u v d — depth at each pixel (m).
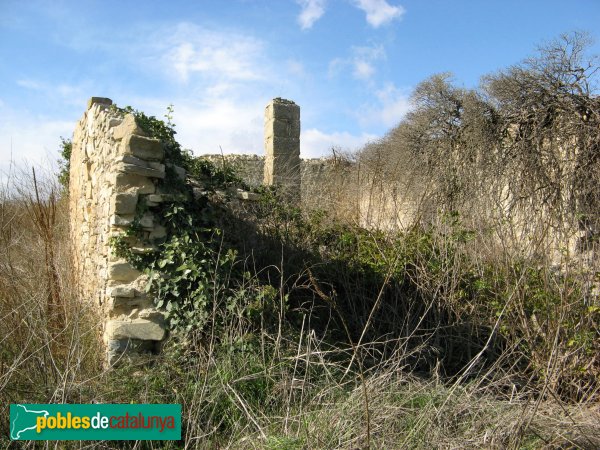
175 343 4.49
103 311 4.97
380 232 6.56
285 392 3.90
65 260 6.44
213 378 4.05
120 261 4.89
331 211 7.25
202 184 6.32
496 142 12.28
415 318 5.58
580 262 5.08
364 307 5.73
